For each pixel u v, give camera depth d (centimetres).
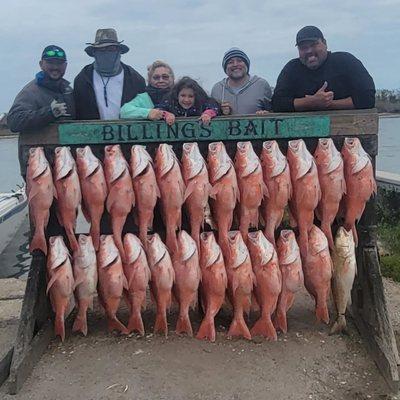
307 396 251
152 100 375
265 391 254
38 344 288
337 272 306
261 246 298
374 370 274
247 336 300
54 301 300
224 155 297
